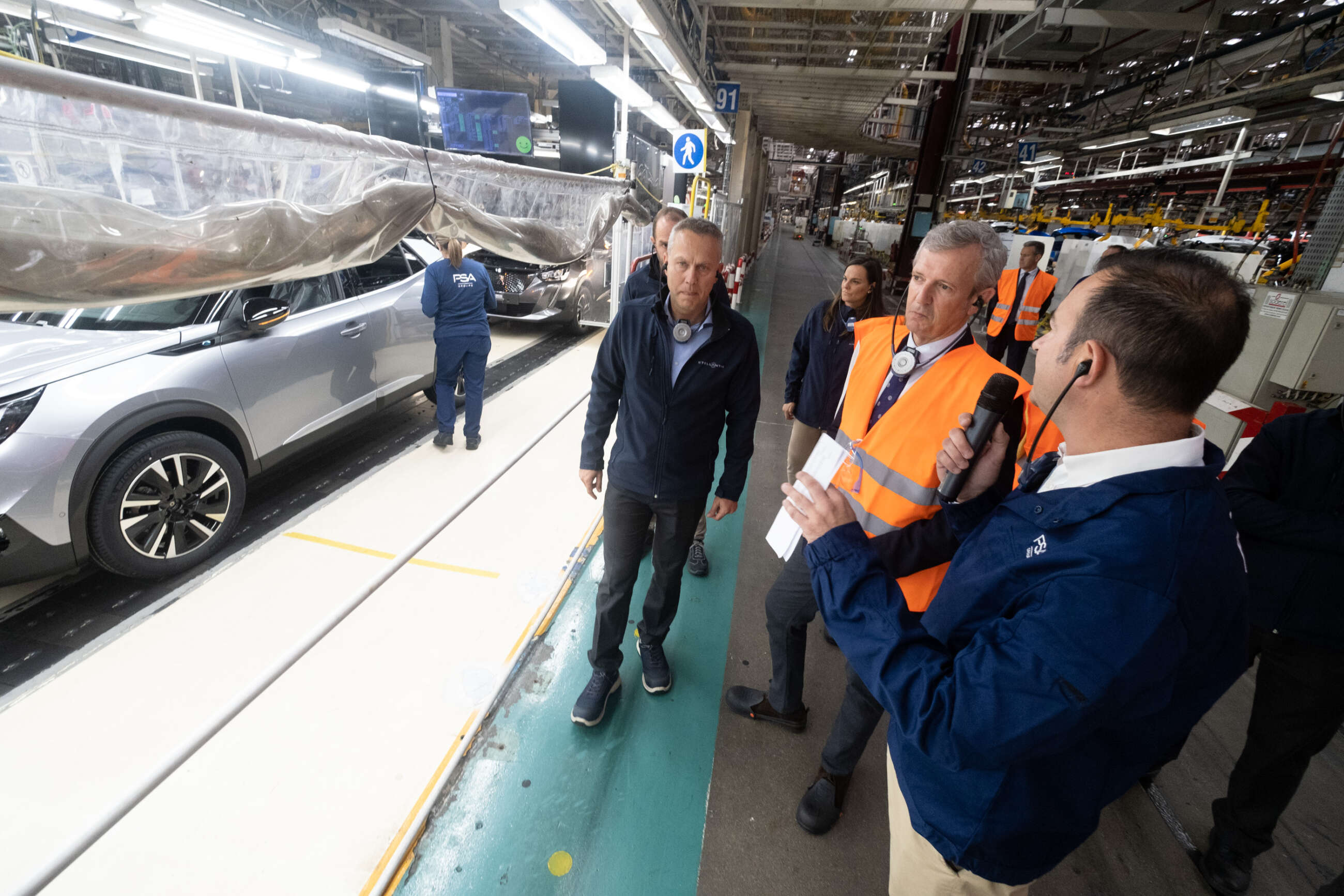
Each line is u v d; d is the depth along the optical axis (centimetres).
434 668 236
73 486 232
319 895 159
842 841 185
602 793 194
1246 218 934
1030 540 82
